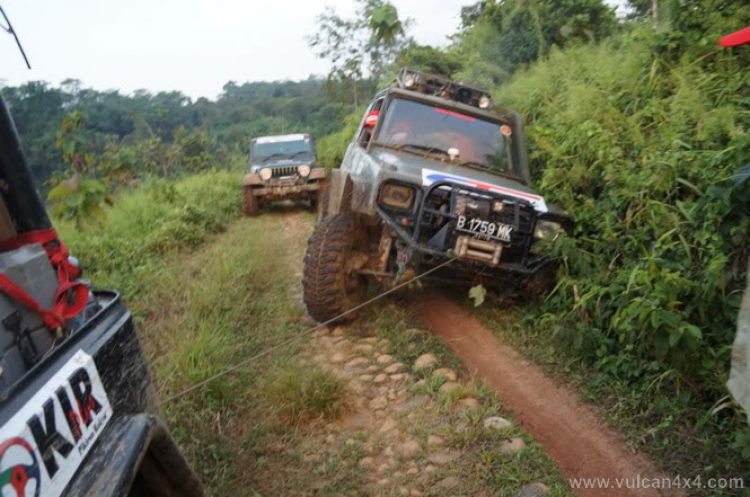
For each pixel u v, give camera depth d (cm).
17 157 184
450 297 556
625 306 392
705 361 345
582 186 536
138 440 163
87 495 142
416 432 327
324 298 466
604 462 306
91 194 654
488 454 300
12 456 119
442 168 525
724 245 366
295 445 323
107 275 659
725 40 221
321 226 479
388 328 478
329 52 1856
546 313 468
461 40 1309
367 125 638
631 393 361
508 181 548
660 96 539
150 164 2177
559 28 940
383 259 483
